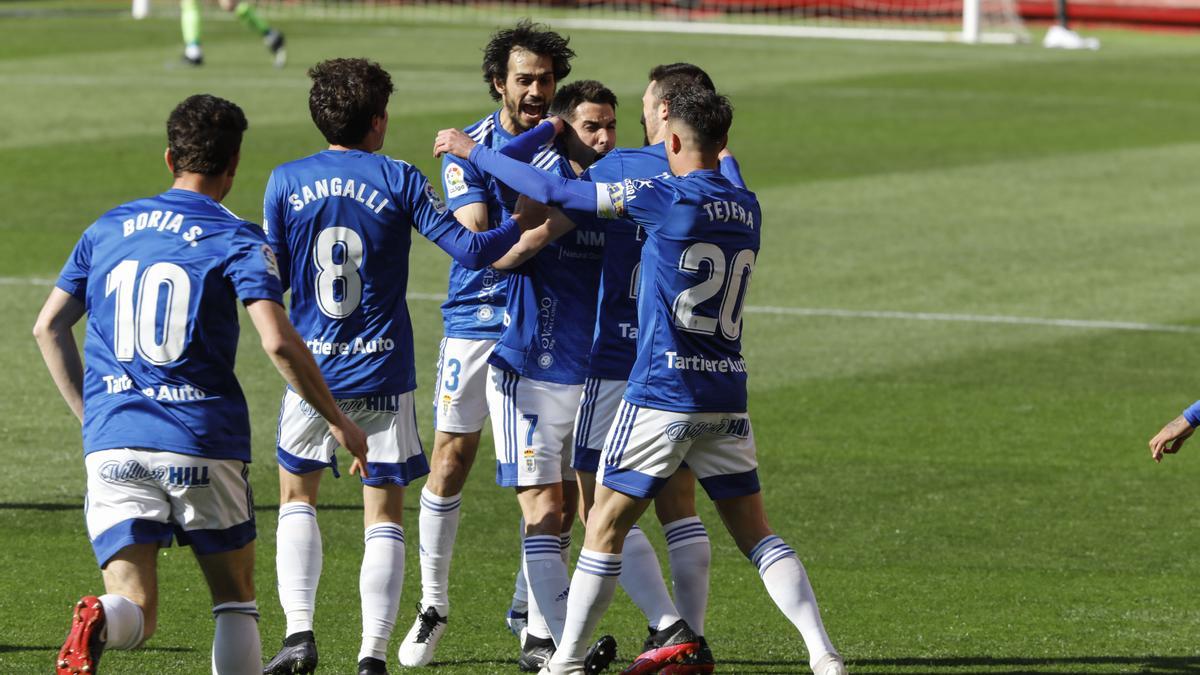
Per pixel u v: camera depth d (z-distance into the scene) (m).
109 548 14.02
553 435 17.86
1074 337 36.12
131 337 14.15
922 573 21.53
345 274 17.14
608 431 17.45
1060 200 53.22
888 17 117.81
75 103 66.12
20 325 34.78
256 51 86.06
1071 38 101.94
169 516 14.34
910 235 47.31
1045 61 92.62
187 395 14.18
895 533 23.28
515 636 19.22
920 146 63.34
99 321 14.37
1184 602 20.36
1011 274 42.53
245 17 78.50
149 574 14.18
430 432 28.42
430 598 18.52
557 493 17.98
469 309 19.11
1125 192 54.75
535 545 17.72
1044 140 65.19
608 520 16.48
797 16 117.88
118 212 14.58
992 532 23.36
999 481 25.94
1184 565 21.94
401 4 116.50
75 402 14.79
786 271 42.44
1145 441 28.39
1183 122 70.44
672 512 17.69
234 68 78.62
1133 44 104.38
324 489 25.16
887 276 42.03
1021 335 36.25
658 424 16.12
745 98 74.50
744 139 63.91
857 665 17.95
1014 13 112.31
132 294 14.15
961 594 20.66
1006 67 89.06
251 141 58.66
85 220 45.62
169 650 17.86
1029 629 19.27
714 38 100.12
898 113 71.19
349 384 17.31
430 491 18.78
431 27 102.12
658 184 16.06
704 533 17.70
